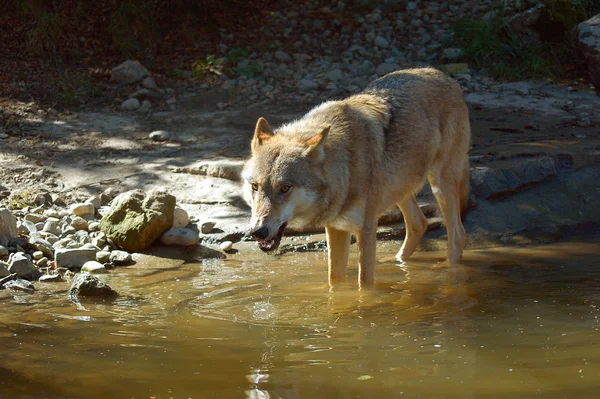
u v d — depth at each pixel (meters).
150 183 5.90
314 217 4.73
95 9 8.00
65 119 6.72
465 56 7.86
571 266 5.17
